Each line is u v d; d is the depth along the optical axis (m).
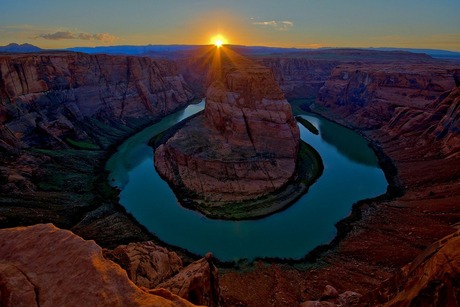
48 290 9.68
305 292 28.89
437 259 11.42
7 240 11.65
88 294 9.59
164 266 21.27
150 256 21.55
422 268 12.41
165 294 11.10
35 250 11.20
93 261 10.63
